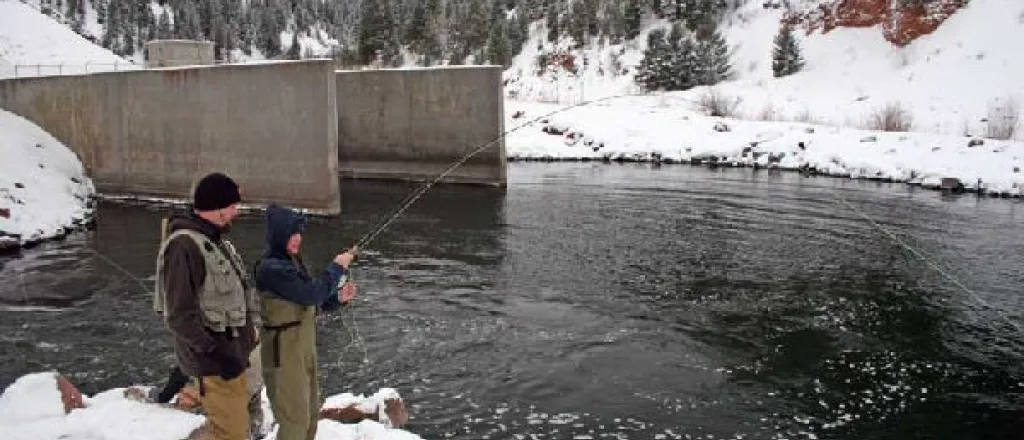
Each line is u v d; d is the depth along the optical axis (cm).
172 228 339
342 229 1606
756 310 1031
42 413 479
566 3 4888
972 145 2259
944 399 759
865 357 864
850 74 3338
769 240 1461
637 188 2138
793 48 3534
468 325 965
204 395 369
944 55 3103
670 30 4319
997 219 1655
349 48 6331
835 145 2503
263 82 1792
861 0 3616
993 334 939
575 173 2489
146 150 1995
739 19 4194
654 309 1035
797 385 788
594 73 4300
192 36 9094
